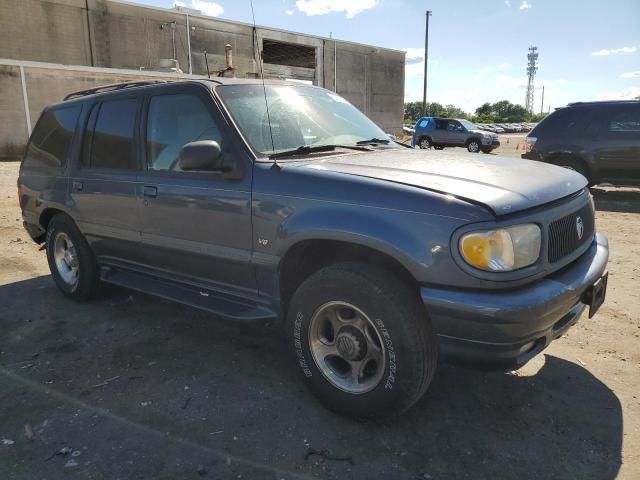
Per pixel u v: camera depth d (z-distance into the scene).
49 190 4.80
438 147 27.36
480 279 2.40
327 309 2.89
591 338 3.94
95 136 4.38
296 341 3.04
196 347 3.89
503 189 2.61
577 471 2.51
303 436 2.79
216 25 34.41
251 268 3.23
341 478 2.48
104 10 29.30
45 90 22.95
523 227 2.50
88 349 3.88
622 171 9.80
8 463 2.60
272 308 3.28
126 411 3.05
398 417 2.95
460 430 2.84
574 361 3.60
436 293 2.47
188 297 3.76
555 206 2.75
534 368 3.50
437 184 2.64
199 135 3.47
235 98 3.49
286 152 3.30
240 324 4.30
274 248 3.04
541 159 10.55
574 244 2.90
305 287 2.93
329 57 41.34
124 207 4.00
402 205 2.57
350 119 4.12
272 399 3.16
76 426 2.90
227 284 3.48
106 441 2.77
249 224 3.15
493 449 2.68
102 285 4.91
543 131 10.53
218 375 3.46
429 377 2.68
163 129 3.75
